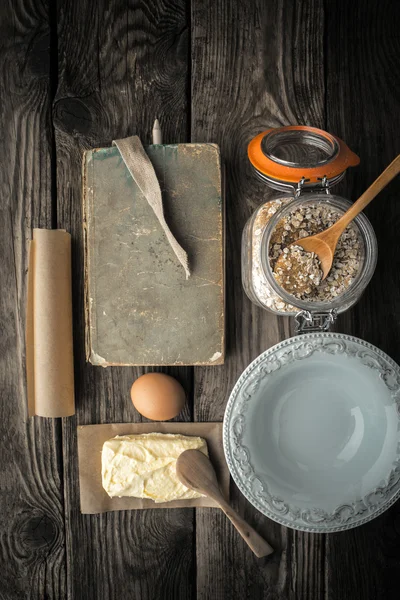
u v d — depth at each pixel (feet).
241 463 2.66
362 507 2.71
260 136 2.66
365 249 2.53
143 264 2.67
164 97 2.82
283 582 2.83
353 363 2.65
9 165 2.82
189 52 2.82
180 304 2.67
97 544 2.84
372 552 2.84
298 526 2.70
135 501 2.80
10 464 2.83
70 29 2.82
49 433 2.83
